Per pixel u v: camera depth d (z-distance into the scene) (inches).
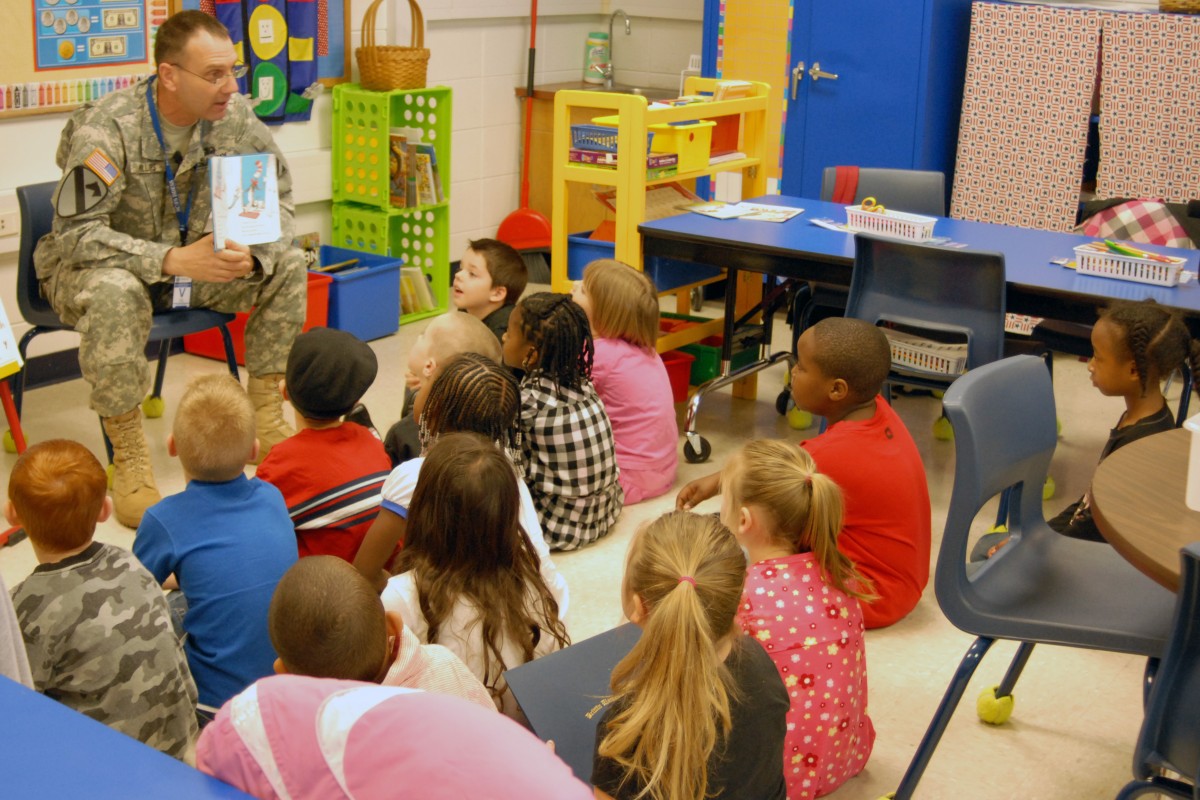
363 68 199.0
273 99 190.2
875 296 134.4
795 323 165.9
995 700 95.6
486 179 239.5
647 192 168.6
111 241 129.1
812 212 165.6
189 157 136.5
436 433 95.6
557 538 123.1
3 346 111.6
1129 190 196.7
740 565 62.1
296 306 140.6
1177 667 60.6
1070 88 196.7
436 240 215.0
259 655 84.4
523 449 120.8
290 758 33.1
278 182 143.4
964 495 77.5
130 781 31.0
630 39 251.0
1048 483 142.4
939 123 211.2
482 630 76.1
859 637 84.4
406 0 210.2
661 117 154.6
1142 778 63.5
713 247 149.3
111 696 73.7
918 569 109.9
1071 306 127.3
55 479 72.3
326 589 61.6
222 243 130.1
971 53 203.6
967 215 211.8
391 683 64.8
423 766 31.1
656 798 58.1
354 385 98.5
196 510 84.3
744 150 180.2
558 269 165.3
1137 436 112.0
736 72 225.0
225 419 83.7
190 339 186.5
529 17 237.8
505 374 96.6
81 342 126.8
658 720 57.8
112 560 75.4
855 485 106.2
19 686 35.0
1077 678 104.0
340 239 208.4
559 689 73.0
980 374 82.8
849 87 210.5
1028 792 87.6
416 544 77.6
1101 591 82.6
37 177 162.6
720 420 166.6
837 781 84.0
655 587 60.7
